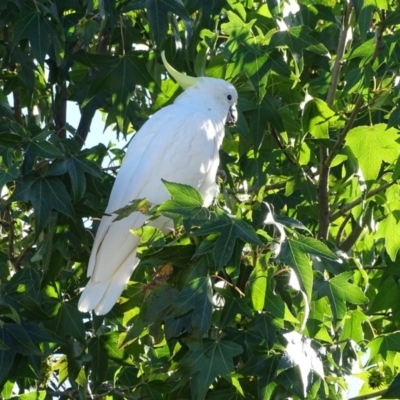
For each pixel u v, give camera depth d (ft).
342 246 30.89
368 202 30.04
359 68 26.66
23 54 26.96
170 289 19.85
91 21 27.40
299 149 28.96
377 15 28.78
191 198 19.22
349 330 24.91
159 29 25.29
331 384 23.27
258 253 20.44
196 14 30.78
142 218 23.94
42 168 22.82
